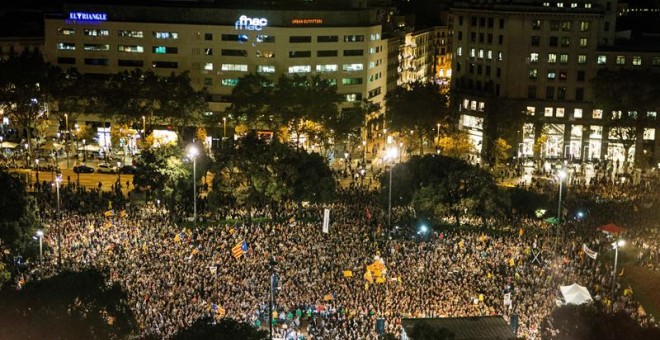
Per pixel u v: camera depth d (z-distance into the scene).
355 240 113.69
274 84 192.88
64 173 165.75
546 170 182.25
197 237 112.50
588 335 65.06
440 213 128.88
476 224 130.12
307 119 182.25
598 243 117.38
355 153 196.00
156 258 102.06
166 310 86.06
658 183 156.75
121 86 184.62
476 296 95.12
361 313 88.94
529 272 105.00
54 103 194.50
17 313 61.75
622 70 187.50
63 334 60.28
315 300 92.06
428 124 190.00
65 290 64.25
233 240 111.12
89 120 199.88
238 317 86.38
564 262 108.94
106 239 109.69
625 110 184.62
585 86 198.50
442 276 100.81
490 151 188.25
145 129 188.25
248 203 133.38
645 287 101.88
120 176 164.38
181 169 133.62
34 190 145.25
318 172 136.62
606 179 166.12
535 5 197.50
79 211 126.75
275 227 118.75
